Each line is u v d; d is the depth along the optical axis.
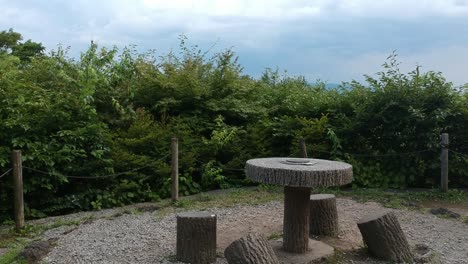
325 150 10.16
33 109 8.10
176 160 8.31
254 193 9.14
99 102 9.47
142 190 8.94
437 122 9.74
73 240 5.96
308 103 10.93
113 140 8.98
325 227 6.12
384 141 10.37
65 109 8.52
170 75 10.53
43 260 5.21
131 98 9.96
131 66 10.47
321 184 4.95
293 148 10.27
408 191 9.54
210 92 10.48
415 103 9.78
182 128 9.76
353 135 10.41
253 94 11.27
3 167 7.54
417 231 6.59
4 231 6.67
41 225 6.88
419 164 9.98
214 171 9.67
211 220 5.13
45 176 7.81
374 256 5.43
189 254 5.10
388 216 5.36
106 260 5.21
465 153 9.98
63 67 9.73
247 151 10.30
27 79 9.21
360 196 8.99
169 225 6.72
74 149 8.12
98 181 8.51
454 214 7.48
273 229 6.49
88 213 7.78
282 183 4.97
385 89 10.08
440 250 5.74
